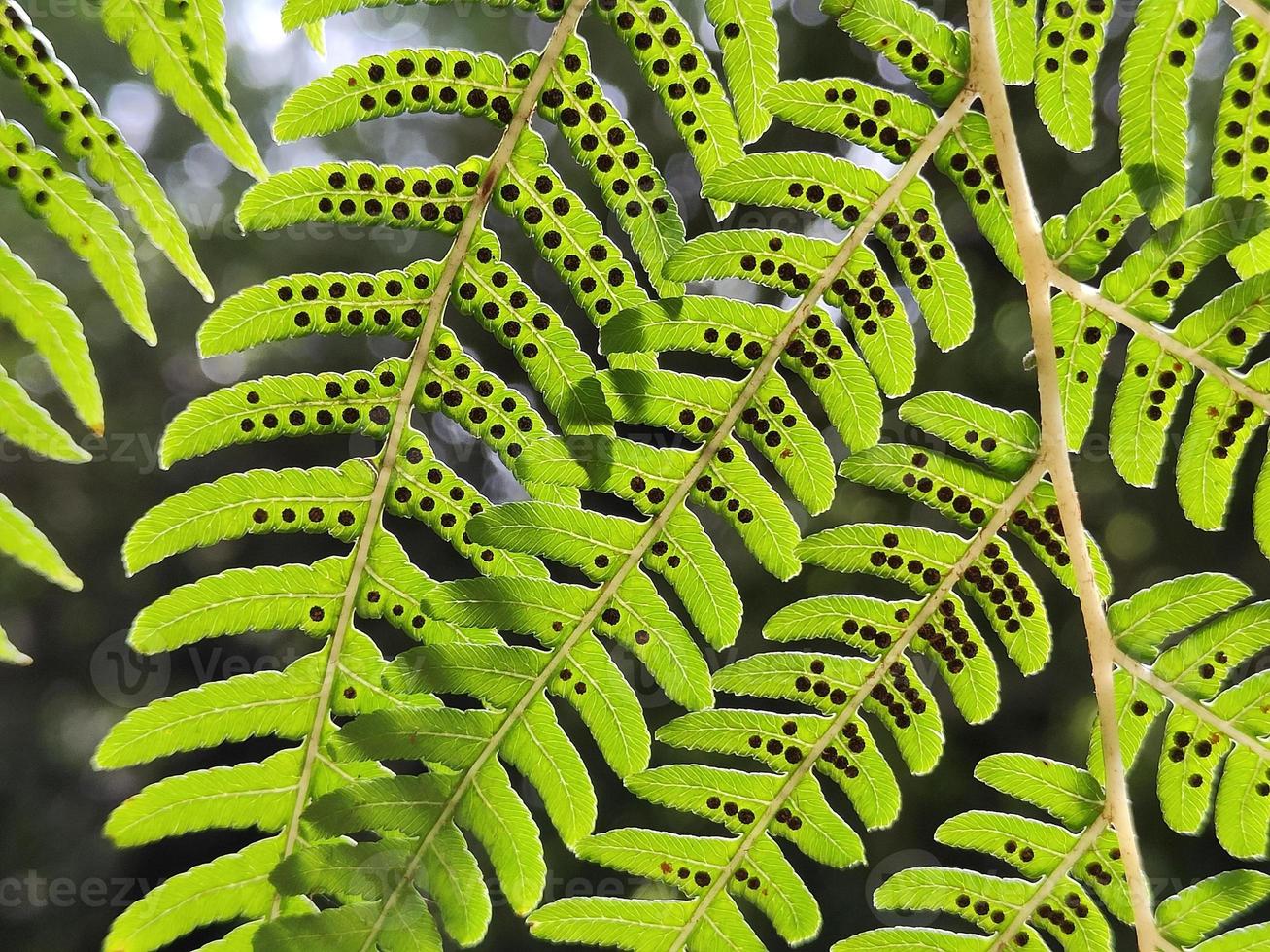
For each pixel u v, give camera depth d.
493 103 0.21
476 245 0.21
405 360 0.21
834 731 0.22
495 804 0.21
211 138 0.21
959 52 0.21
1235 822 0.22
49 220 0.21
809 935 0.22
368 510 0.21
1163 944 0.21
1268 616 0.21
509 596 0.21
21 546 0.21
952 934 0.22
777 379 0.22
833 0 0.21
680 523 0.22
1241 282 0.21
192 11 0.21
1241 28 0.21
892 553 0.22
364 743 0.21
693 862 0.22
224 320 0.21
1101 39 0.21
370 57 0.21
